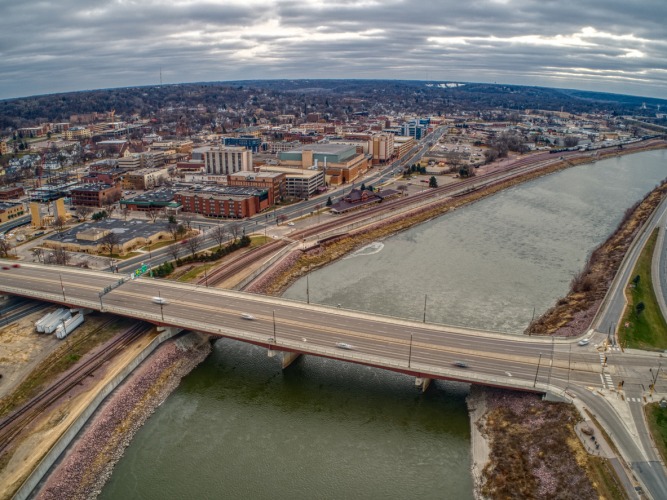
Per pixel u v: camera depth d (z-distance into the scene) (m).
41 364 150.50
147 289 187.25
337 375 153.38
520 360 138.75
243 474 115.00
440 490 109.62
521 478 107.25
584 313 170.62
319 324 158.38
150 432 129.12
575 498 99.06
